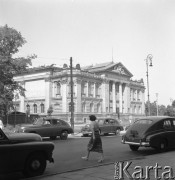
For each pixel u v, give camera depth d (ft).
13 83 119.14
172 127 52.54
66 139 83.46
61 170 35.58
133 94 318.04
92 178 29.73
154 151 52.95
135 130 51.24
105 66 281.74
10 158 29.55
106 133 102.27
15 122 161.17
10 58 112.57
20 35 114.83
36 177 31.42
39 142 32.60
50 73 250.16
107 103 272.51
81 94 246.68
